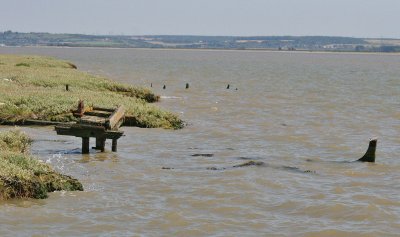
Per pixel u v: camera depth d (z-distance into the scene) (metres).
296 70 169.75
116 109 36.72
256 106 66.44
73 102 46.25
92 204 23.89
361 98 79.31
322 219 23.34
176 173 30.31
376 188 28.72
